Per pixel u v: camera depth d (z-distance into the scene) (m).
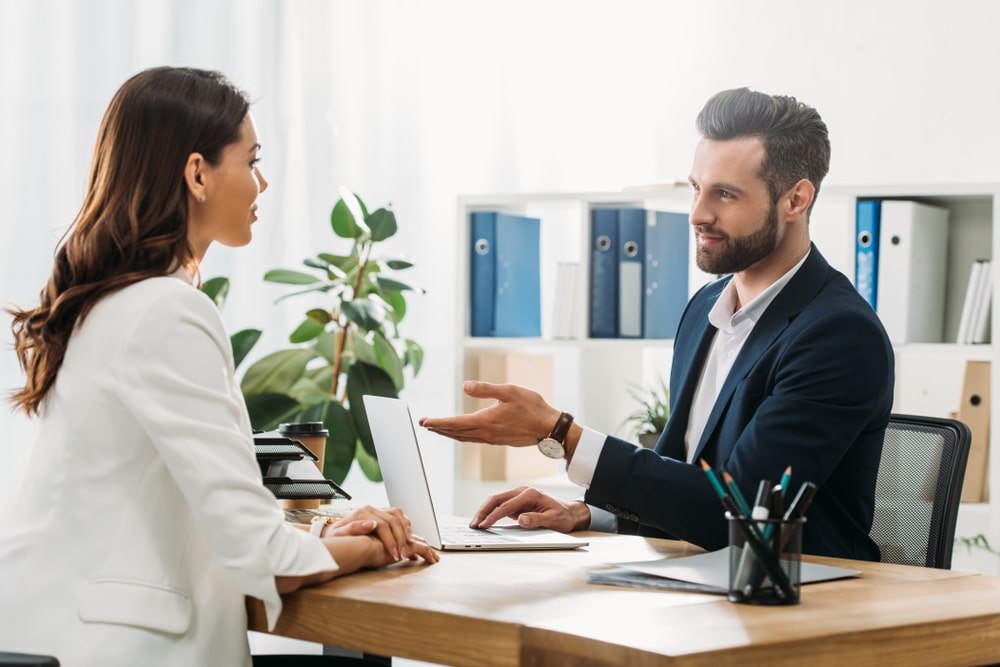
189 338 1.46
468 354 3.46
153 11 4.05
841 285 1.92
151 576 1.42
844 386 1.76
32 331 1.53
